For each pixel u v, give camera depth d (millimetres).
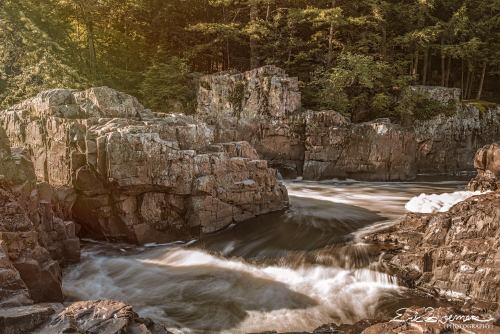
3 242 7617
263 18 29766
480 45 30547
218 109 25281
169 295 9750
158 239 13336
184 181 13273
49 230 11156
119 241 13367
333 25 26672
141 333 5590
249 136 24234
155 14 29203
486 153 14906
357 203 16938
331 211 15430
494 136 28219
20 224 8969
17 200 9836
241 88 24891
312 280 10195
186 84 27625
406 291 9523
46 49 24141
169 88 26000
